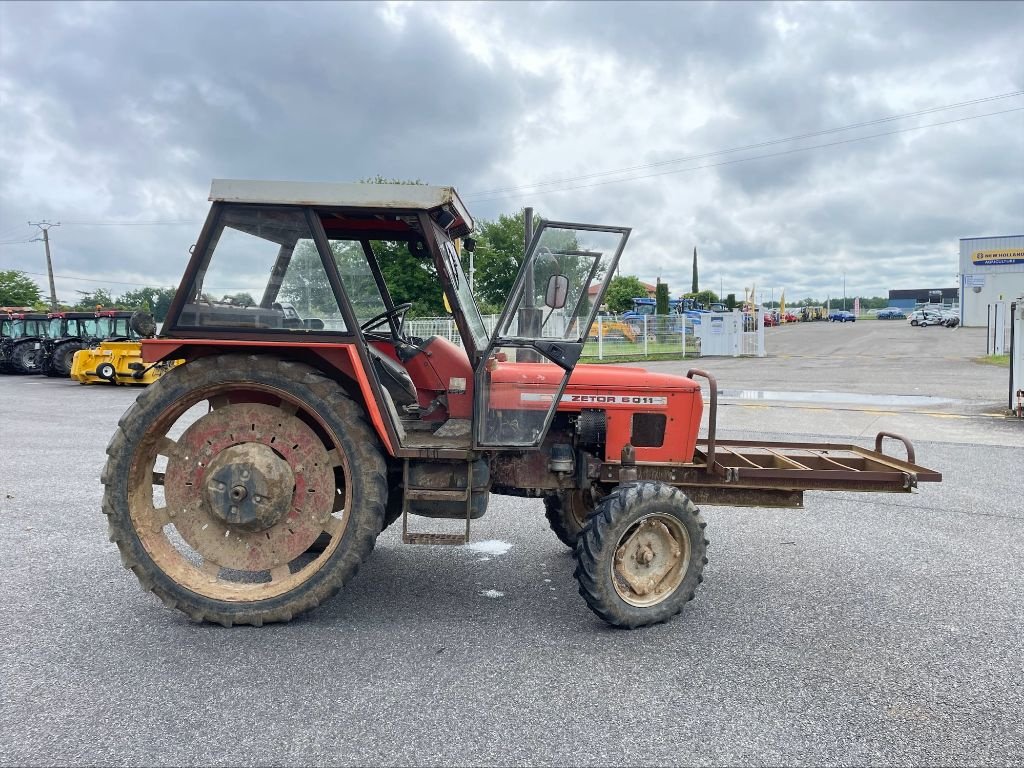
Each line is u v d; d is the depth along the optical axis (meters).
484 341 4.20
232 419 3.68
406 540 3.64
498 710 2.84
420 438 3.87
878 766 2.52
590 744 2.61
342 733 2.66
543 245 3.61
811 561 4.84
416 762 2.49
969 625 3.77
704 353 28.52
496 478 4.06
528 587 4.26
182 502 3.69
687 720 2.79
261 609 3.57
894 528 5.64
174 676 3.09
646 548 3.73
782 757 2.56
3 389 16.81
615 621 3.60
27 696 2.91
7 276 60.25
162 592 3.57
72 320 21.06
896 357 24.78
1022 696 3.03
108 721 2.73
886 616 3.88
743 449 5.06
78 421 11.29
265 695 2.93
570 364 3.75
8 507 5.97
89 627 3.59
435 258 3.76
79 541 5.03
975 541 5.28
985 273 44.19
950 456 8.30
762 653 3.41
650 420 4.20
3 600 3.95
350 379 3.84
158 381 3.59
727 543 5.25
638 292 59.78
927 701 2.97
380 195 3.61
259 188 3.53
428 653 3.34
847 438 9.25
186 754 2.52
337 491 4.27
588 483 4.07
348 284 4.25
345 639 3.48
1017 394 11.26
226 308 3.57
